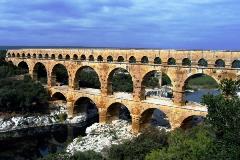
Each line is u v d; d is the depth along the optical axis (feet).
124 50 330.13
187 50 282.15
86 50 373.40
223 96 118.01
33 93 398.42
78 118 393.29
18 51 496.64
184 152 160.86
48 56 431.43
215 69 265.75
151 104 309.83
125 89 499.51
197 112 276.82
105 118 356.79
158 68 302.25
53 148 307.58
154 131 239.91
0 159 277.23
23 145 316.60
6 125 363.15
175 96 293.43
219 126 112.98
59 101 425.69
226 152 106.01
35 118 384.88
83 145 300.61
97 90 389.60
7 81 416.26
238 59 253.03
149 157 173.99
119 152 209.26
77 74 391.24
